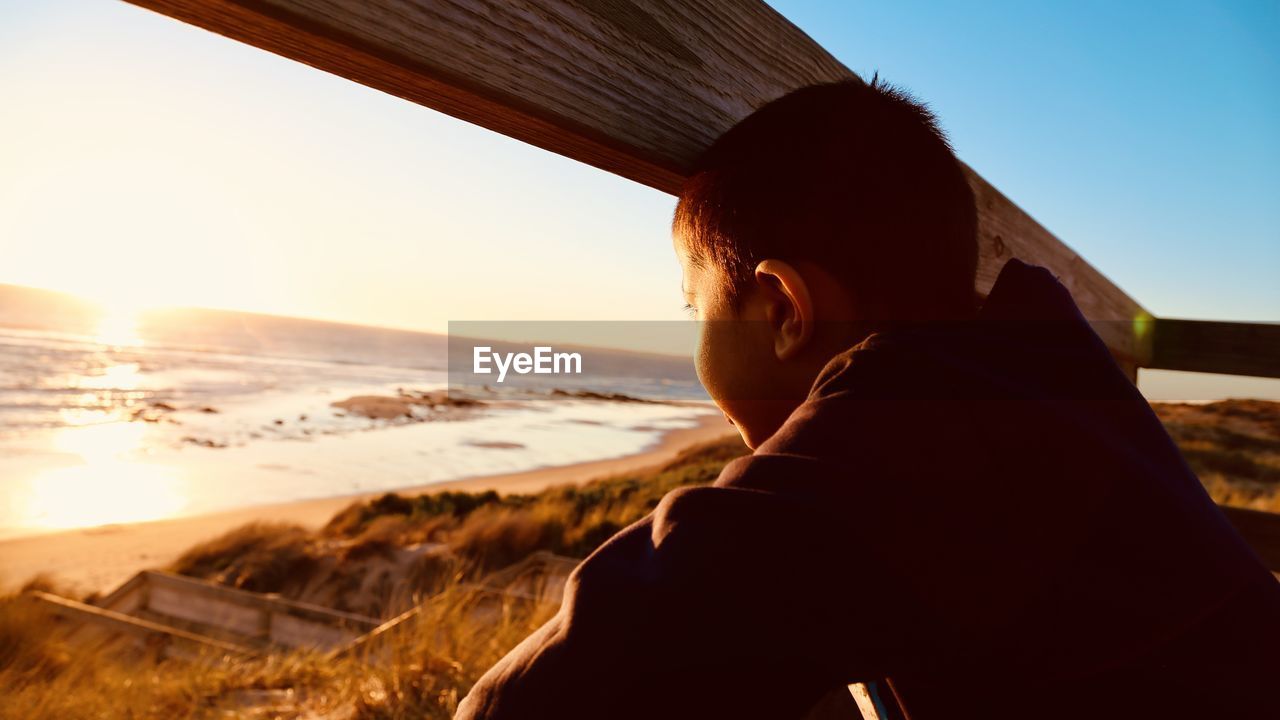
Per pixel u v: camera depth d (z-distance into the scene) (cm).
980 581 42
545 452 3819
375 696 361
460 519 1673
